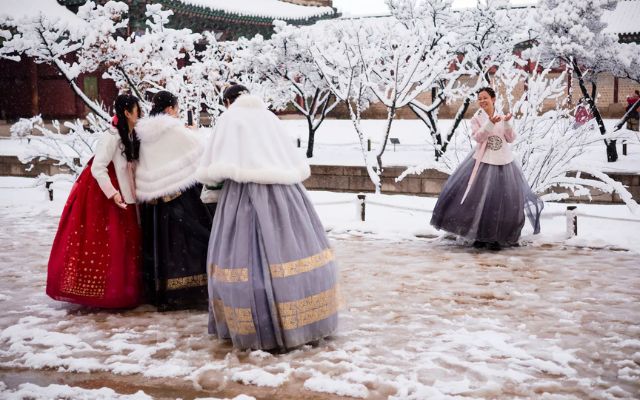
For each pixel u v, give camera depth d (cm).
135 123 569
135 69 1402
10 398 387
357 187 1906
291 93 2148
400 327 518
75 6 2953
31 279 687
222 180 470
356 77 1702
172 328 521
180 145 554
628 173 1631
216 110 1575
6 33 1380
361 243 873
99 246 565
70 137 1347
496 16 1789
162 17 1494
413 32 1552
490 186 792
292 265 455
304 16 3916
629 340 478
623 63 1839
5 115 3228
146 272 576
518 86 3294
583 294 607
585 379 408
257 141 464
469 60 1845
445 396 382
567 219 859
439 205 830
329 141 2791
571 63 1758
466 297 602
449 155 1180
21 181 1636
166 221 556
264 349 461
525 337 490
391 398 383
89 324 536
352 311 563
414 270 711
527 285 641
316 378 408
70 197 581
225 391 399
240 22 3600
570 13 1820
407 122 3669
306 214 477
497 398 383
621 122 1905
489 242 815
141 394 389
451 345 473
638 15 3812
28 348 473
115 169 564
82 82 3108
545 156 1013
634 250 790
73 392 394
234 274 455
